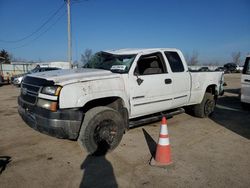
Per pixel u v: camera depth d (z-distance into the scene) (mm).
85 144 4176
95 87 4277
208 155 4406
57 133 4016
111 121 4418
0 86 21141
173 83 5770
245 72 8516
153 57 5566
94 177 3588
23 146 4801
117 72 4867
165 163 3971
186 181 3475
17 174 3668
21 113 4664
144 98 5125
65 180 3504
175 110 6383
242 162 4117
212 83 7172
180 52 6234
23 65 39188
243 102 8695
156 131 5836
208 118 7273
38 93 4160
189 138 5367
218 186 3346
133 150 4602
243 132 5863
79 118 4055
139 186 3340
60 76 4316
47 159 4199
